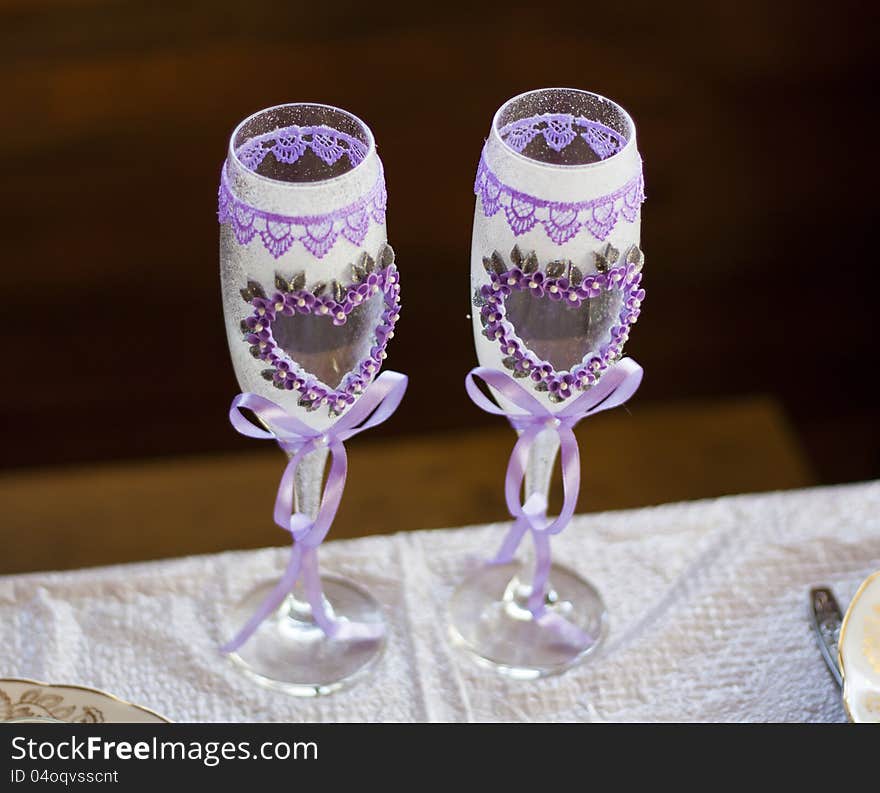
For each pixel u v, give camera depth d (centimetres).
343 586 90
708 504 93
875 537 91
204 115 205
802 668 86
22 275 190
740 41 219
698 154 207
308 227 76
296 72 209
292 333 79
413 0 220
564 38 217
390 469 120
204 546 119
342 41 215
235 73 209
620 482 126
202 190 199
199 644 87
